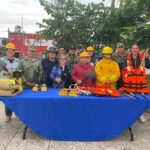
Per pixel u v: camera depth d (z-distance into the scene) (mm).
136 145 3178
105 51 3537
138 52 3580
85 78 3713
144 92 3492
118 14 5516
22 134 3508
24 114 3256
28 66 3818
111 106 3221
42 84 3855
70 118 3244
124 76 3570
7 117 4008
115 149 3062
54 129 3271
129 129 3381
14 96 3279
